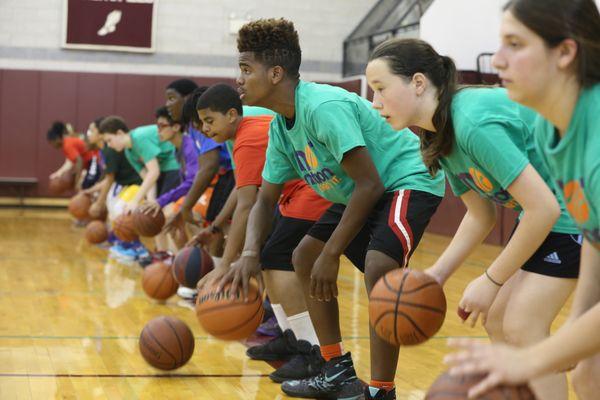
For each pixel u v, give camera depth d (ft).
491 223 8.38
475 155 7.16
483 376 5.15
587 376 6.40
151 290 18.03
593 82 5.23
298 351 11.91
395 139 10.06
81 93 45.47
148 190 23.13
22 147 44.98
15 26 44.96
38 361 12.86
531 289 7.76
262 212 10.41
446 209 38.63
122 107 45.88
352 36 47.06
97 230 28.71
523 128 7.36
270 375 11.92
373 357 9.69
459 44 37.40
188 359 12.17
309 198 11.82
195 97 15.33
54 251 28.12
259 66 9.64
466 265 27.45
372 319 7.84
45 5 45.27
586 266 6.38
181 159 21.02
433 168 8.11
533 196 6.86
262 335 15.06
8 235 32.60
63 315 16.87
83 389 11.25
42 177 45.29
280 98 9.71
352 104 9.68
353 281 23.71
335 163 9.76
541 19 5.03
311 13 47.44
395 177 9.95
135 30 45.98
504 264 7.10
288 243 11.89
